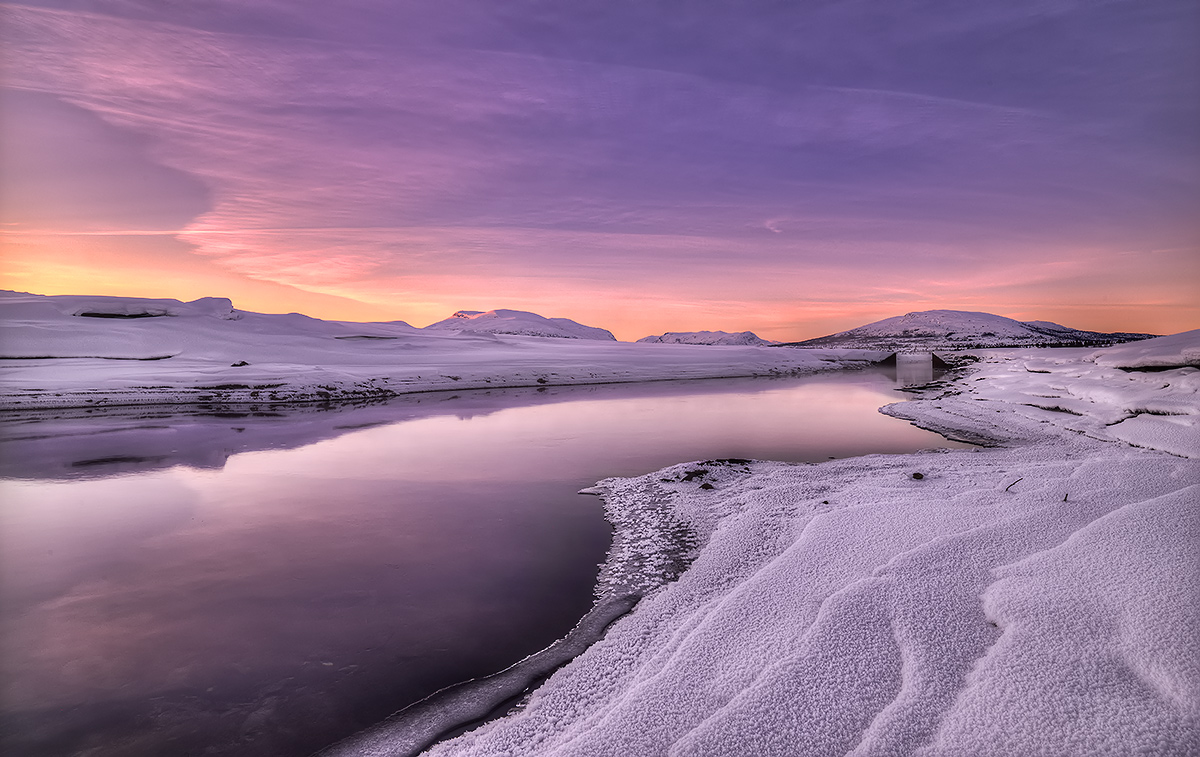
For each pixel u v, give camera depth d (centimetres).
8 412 2145
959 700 282
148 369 3053
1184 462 648
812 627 373
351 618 497
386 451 1321
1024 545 463
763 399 2572
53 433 1639
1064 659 296
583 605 515
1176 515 454
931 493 699
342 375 3064
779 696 304
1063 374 1720
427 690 388
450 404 2488
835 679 315
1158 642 293
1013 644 317
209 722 360
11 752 336
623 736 290
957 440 1330
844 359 7025
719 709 303
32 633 477
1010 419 1486
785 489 797
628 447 1334
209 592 555
